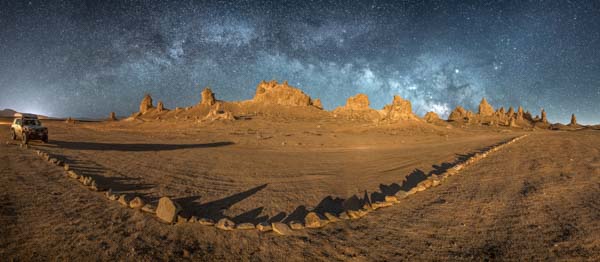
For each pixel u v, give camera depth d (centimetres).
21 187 850
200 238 612
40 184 904
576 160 1566
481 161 1662
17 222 607
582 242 581
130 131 5091
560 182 1084
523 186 1052
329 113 11631
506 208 811
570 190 966
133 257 509
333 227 702
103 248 531
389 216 782
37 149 1753
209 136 4119
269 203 898
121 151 1997
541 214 750
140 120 8819
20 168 1110
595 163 1462
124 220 671
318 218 711
